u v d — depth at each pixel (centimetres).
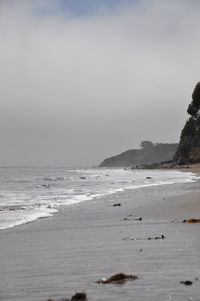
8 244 1187
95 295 638
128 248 1034
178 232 1280
